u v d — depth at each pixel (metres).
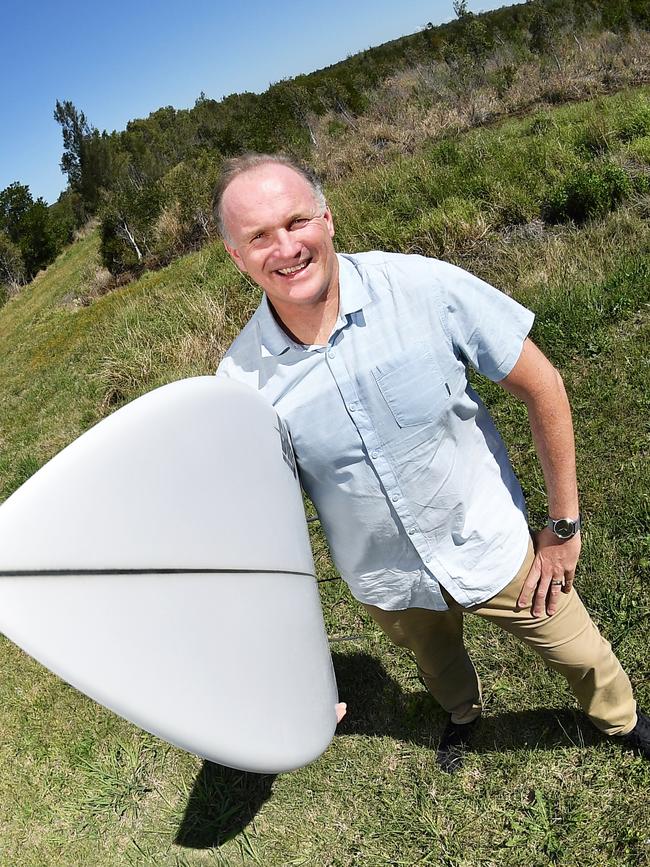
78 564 0.93
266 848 2.17
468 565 1.50
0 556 0.85
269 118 15.85
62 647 0.88
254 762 1.15
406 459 1.37
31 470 5.77
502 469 1.53
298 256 1.24
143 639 0.99
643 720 1.88
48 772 2.79
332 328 1.32
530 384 1.36
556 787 1.94
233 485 1.27
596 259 4.48
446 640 1.84
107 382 6.41
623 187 5.23
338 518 1.52
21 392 8.98
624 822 1.80
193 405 1.19
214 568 1.17
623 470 2.83
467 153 7.31
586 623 1.64
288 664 1.35
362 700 2.46
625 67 11.18
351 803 2.17
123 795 2.54
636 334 3.53
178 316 6.76
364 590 1.66
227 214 1.26
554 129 7.55
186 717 1.02
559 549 1.50
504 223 5.65
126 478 1.04
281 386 1.39
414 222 6.04
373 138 11.91
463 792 2.05
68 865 2.41
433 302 1.30
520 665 2.26
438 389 1.33
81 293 15.57
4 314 22.17
